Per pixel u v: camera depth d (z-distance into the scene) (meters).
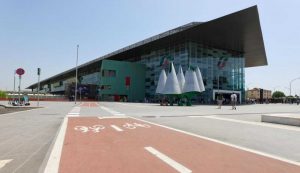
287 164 5.81
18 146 7.65
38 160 6.03
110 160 5.99
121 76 76.88
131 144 7.95
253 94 164.75
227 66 72.19
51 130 11.02
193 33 57.91
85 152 6.82
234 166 5.58
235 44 66.94
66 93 88.88
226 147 7.62
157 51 75.62
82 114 20.05
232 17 48.34
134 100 78.19
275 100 101.44
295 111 29.00
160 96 70.31
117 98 75.94
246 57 81.69
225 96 70.12
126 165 5.57
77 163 5.71
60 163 5.70
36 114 19.38
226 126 13.13
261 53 75.12
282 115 15.17
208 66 67.56
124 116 18.56
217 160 6.08
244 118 18.11
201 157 6.36
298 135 10.23
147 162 5.84
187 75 47.41
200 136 9.63
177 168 5.38
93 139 8.81
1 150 7.11
